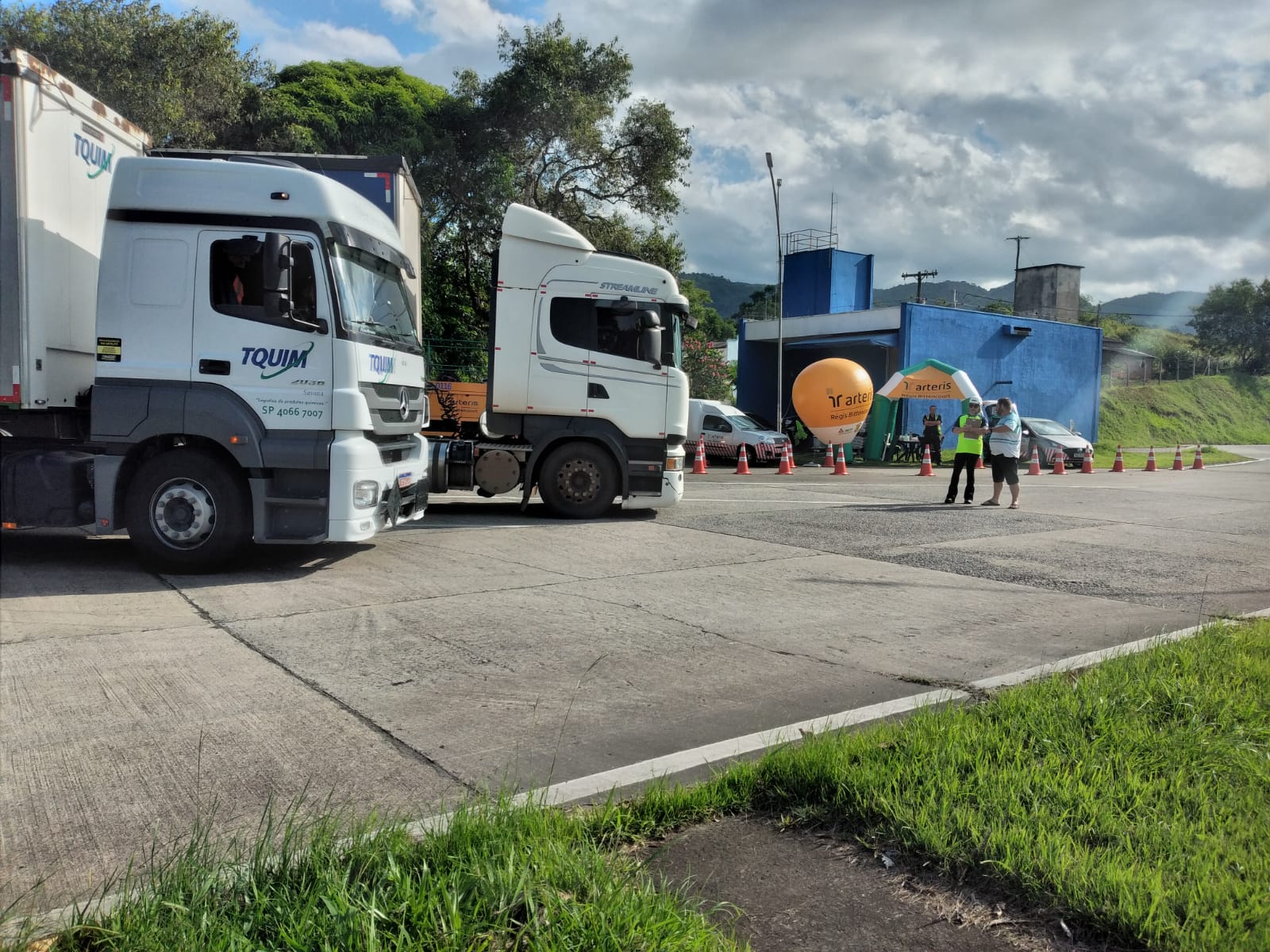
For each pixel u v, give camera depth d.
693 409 26.73
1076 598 7.66
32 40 20.67
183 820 3.39
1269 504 15.30
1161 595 7.80
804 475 21.88
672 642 6.10
